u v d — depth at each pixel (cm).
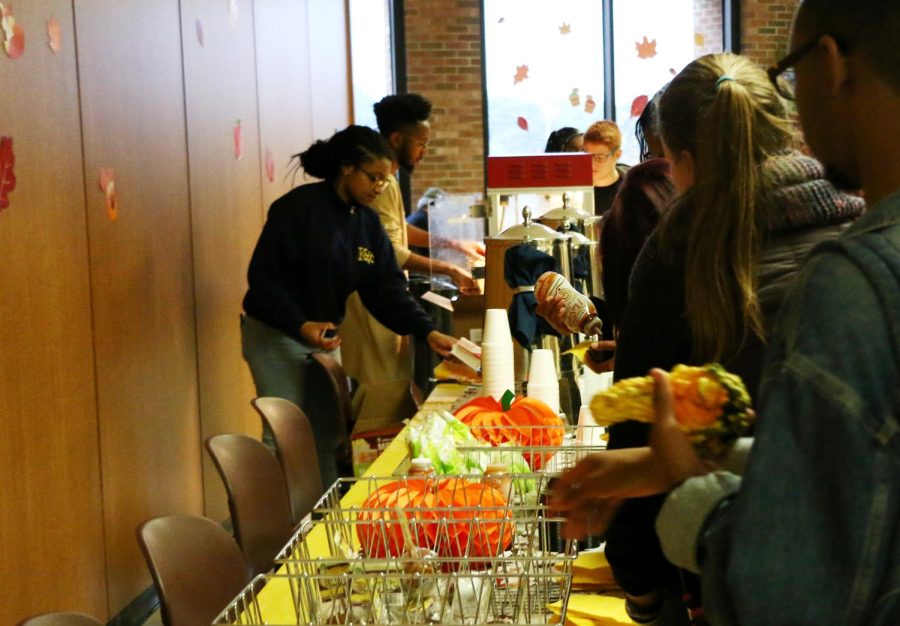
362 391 443
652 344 159
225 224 532
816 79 99
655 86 931
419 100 560
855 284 88
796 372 88
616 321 226
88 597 364
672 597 170
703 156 154
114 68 398
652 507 158
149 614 418
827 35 97
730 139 150
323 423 430
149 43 432
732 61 162
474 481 186
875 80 95
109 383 387
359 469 377
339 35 843
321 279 423
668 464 104
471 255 457
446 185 936
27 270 327
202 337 494
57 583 342
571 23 927
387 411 439
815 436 86
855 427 85
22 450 321
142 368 419
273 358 424
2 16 314
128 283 407
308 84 728
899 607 84
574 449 207
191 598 184
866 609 85
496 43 930
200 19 497
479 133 932
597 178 500
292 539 157
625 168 522
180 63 470
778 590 85
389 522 154
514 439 228
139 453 413
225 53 536
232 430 539
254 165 589
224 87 534
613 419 115
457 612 146
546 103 934
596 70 933
